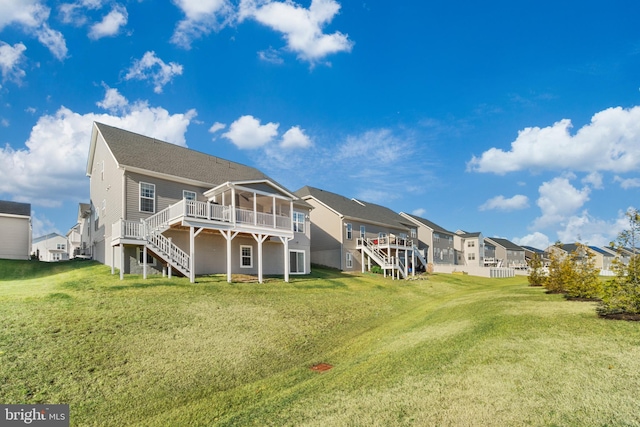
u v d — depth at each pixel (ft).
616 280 32.40
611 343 24.45
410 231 151.12
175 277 58.34
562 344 25.17
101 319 35.12
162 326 35.65
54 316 34.30
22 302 37.68
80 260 79.92
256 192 68.33
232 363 29.96
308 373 28.14
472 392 19.34
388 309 57.06
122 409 22.16
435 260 172.24
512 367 21.98
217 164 83.51
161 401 23.38
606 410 16.28
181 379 26.43
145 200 62.75
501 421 16.26
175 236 64.23
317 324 43.55
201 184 70.33
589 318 31.65
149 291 46.70
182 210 56.18
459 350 26.71
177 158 74.84
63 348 28.35
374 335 38.93
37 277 59.11
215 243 70.23
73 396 22.88
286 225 72.18
